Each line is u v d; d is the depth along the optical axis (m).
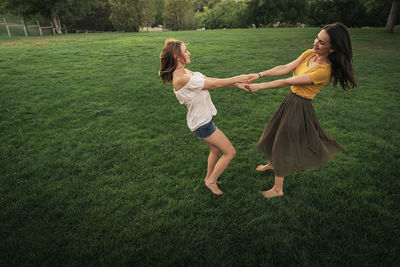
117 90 5.90
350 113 4.50
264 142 2.54
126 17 31.42
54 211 2.32
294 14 35.66
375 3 20.22
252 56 9.86
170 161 3.12
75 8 28.03
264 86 2.07
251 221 2.19
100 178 2.81
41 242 2.01
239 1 49.84
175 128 4.02
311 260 1.85
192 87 2.02
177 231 2.13
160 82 6.52
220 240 2.03
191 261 1.86
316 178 2.74
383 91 5.80
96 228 2.15
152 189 2.62
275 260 1.86
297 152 2.29
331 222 2.15
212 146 2.44
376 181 2.65
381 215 2.21
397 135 3.65
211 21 52.41
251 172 2.90
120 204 2.42
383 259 1.82
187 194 2.54
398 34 17.83
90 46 12.66
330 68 1.96
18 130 3.94
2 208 2.38
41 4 24.98
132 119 4.38
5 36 20.52
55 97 5.41
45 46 12.70
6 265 1.83
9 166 3.04
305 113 2.18
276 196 2.48
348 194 2.47
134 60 9.34
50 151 3.36
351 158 3.10
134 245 1.99
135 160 3.16
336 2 31.28
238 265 1.84
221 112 4.63
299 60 2.23
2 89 5.89
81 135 3.81
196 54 10.40
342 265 1.80
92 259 1.88
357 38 15.85
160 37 17.53
